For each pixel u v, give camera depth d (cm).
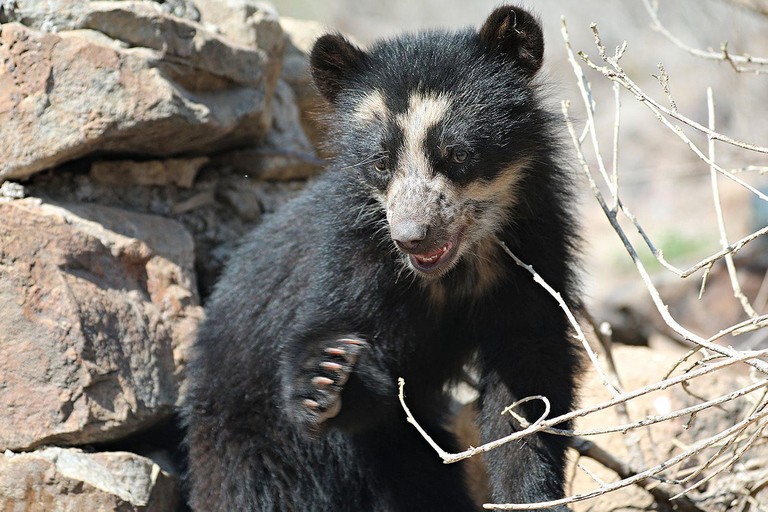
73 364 946
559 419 683
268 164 1318
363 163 931
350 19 3422
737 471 1052
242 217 1284
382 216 939
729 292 1794
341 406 891
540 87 988
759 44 2131
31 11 1033
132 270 1064
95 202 1097
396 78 924
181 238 1141
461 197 899
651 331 1788
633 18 2909
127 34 1059
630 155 2623
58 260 988
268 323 1027
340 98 999
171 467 1036
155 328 1048
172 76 1090
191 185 1238
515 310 942
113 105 1027
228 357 1043
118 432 974
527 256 945
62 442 938
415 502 1035
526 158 938
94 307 991
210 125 1116
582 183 1218
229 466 1013
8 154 1009
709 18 2220
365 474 1051
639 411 1131
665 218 2414
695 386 1159
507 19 938
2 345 938
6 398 927
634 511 1053
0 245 962
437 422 1099
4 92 1005
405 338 988
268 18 1240
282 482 1030
